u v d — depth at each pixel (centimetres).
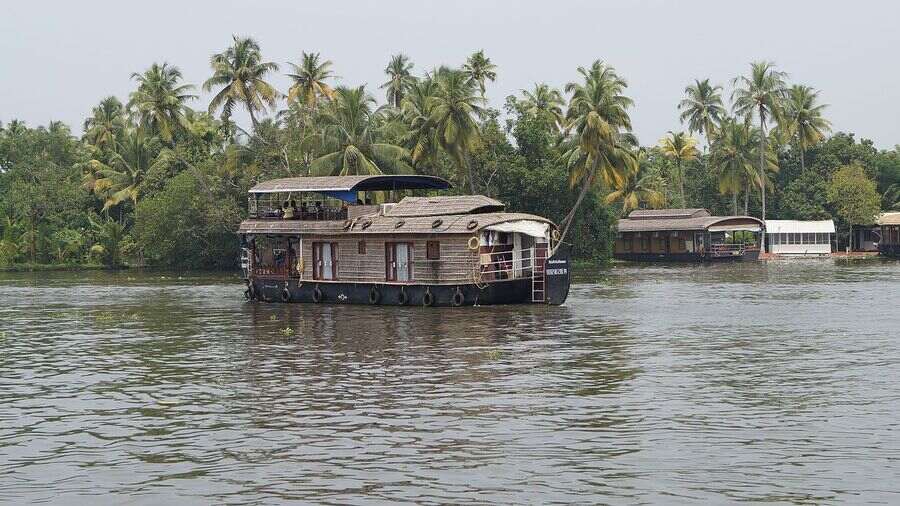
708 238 10775
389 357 3183
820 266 9156
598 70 7738
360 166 7694
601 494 1642
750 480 1703
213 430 2144
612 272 8638
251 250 5659
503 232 4878
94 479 1784
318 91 8806
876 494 1619
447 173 8888
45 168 11094
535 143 9188
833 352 3186
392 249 5009
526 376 2764
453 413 2269
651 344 3438
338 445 1986
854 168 12169
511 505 1595
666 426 2105
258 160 8888
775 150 12888
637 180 12244
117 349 3522
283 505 1619
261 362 3127
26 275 9175
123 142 11538
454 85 7800
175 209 9369
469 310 4678
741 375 2747
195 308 5194
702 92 11981
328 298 5253
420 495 1653
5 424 2245
